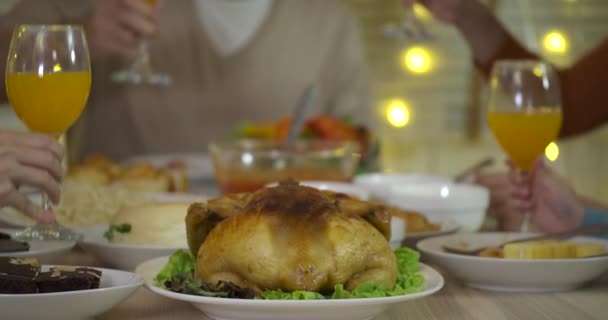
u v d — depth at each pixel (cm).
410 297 105
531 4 432
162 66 323
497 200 172
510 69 150
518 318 111
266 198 108
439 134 448
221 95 329
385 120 447
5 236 130
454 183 169
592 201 181
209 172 212
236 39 328
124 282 111
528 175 157
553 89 149
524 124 148
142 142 324
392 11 435
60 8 289
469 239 138
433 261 126
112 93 321
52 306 103
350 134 215
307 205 108
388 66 442
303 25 337
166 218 133
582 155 449
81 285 106
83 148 322
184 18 324
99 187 158
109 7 233
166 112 325
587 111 213
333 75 344
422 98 445
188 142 327
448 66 441
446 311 113
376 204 112
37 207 129
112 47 236
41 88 131
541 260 119
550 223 162
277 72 334
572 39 434
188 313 112
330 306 103
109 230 134
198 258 109
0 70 204
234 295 105
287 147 184
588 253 123
